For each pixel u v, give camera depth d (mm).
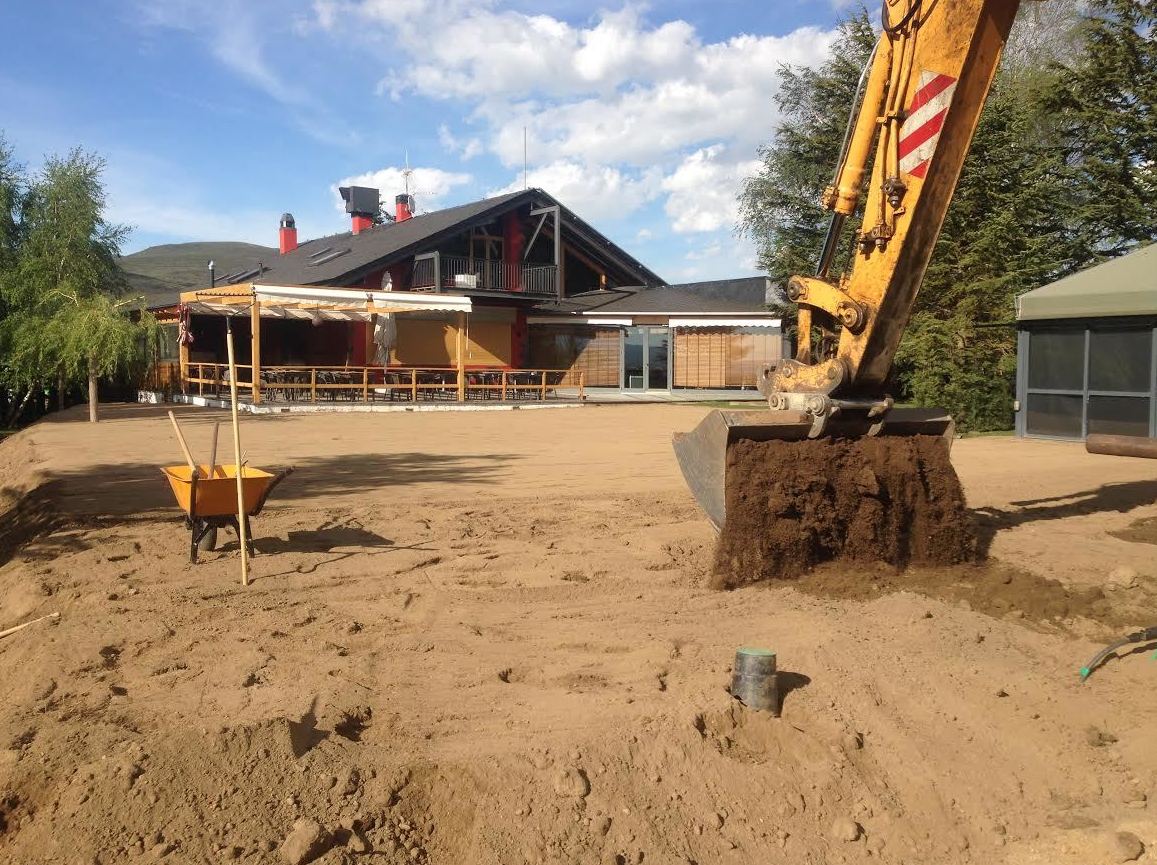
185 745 3516
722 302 33219
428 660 4848
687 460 6625
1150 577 6148
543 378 27500
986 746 4113
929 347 19688
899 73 5832
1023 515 8664
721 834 3518
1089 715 4324
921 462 6469
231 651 4902
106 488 10305
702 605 5754
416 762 3625
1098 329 15102
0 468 14625
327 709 4020
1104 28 24922
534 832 3350
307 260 35594
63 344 19688
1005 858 3473
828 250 6621
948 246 21062
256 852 3076
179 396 27453
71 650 4867
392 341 25531
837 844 3541
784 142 29109
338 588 6184
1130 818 3617
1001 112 22812
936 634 5168
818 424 6203
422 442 15828
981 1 5445
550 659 4875
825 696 4449
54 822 3154
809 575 6207
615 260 37062
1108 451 5984
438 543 7523
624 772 3689
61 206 23969
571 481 11141
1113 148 24641
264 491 6863
